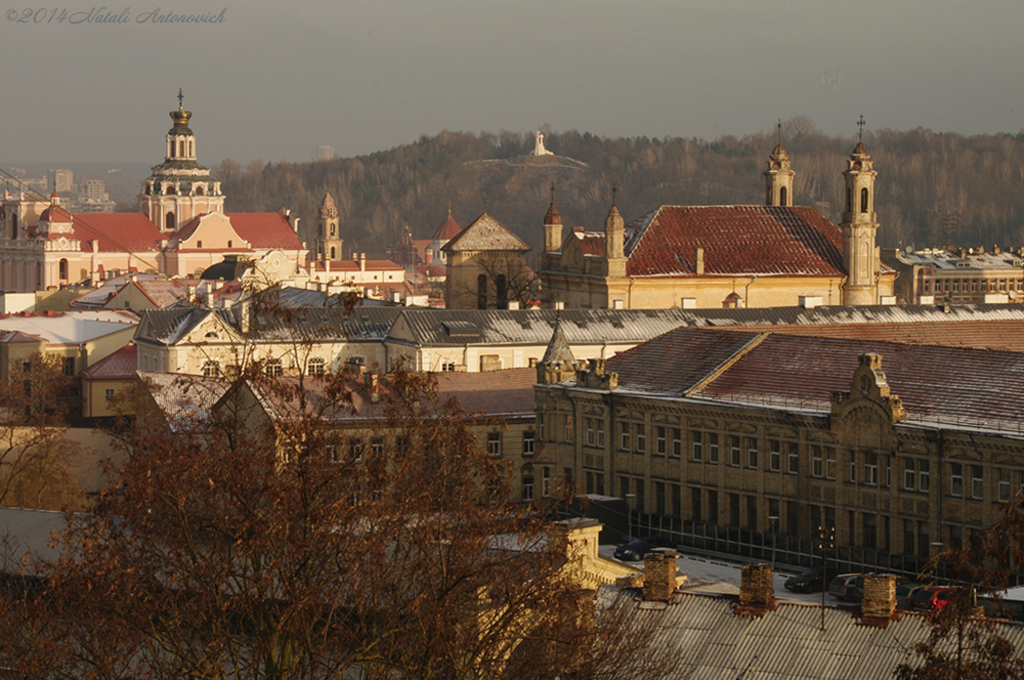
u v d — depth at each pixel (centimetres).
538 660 8900
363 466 9050
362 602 8531
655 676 9112
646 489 19362
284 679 8262
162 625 8794
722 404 18275
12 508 14612
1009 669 7506
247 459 8712
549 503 10812
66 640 8500
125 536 9075
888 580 9512
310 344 10138
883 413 16525
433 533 8756
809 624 9656
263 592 8294
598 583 11381
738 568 17438
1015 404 15938
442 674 8856
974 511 15775
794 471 17638
